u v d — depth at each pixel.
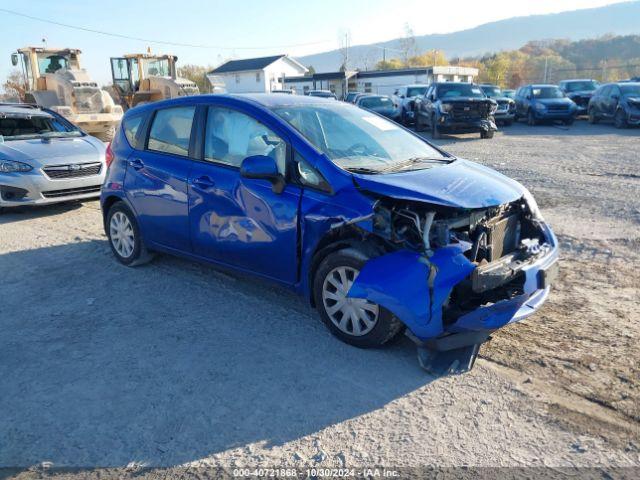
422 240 3.50
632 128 20.03
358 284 3.54
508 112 22.12
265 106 4.52
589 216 7.21
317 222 3.87
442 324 3.42
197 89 19.91
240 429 3.05
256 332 4.20
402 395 3.33
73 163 8.26
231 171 4.48
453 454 2.81
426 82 47.41
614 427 2.97
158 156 5.16
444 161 4.59
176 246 5.12
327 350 3.90
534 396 3.28
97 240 6.85
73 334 4.23
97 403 3.31
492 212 3.90
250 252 4.40
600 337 3.96
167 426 3.09
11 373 3.68
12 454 2.88
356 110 5.16
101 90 16.02
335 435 2.98
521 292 3.85
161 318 4.49
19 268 5.83
